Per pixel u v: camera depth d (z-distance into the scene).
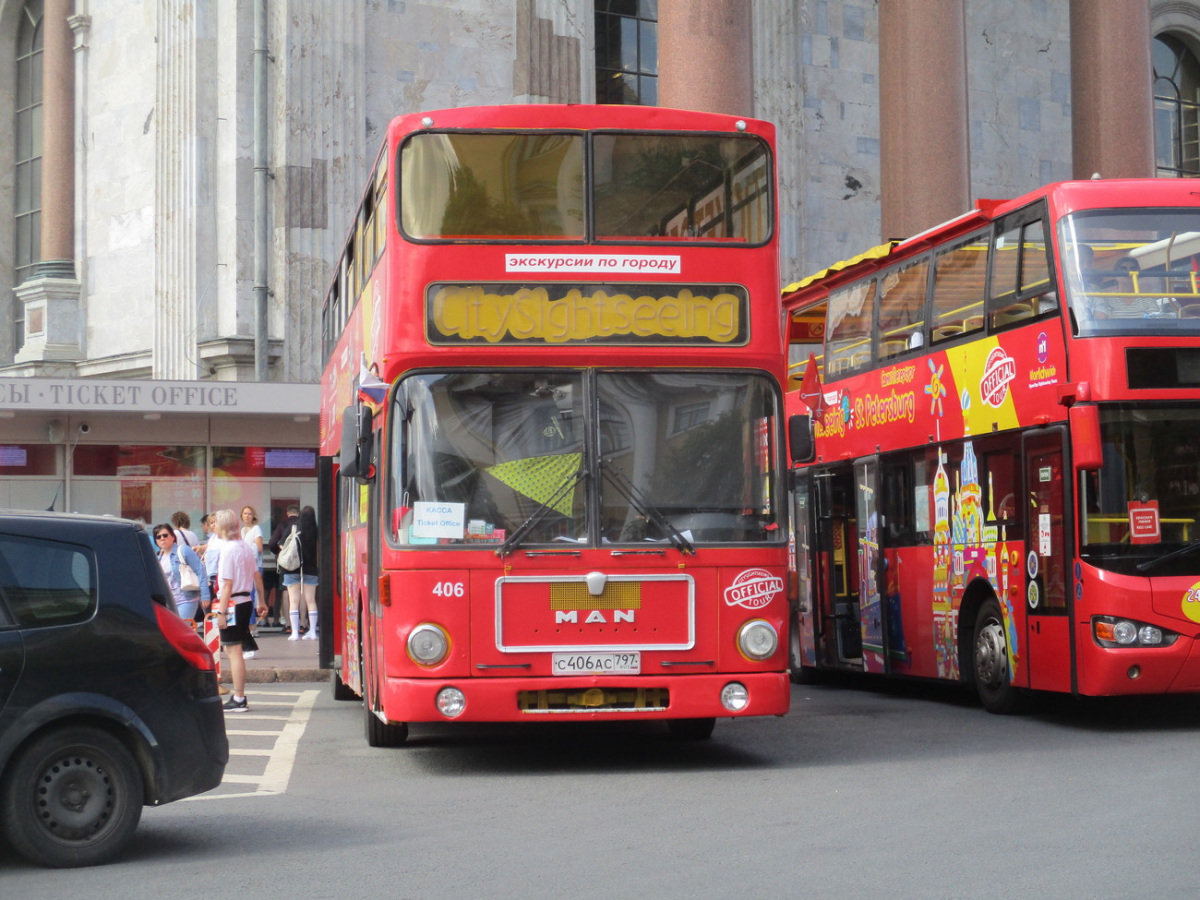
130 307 40.44
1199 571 14.38
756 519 12.26
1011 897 7.38
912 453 18.14
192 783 9.02
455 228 12.27
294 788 11.82
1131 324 14.49
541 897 7.62
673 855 8.67
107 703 8.79
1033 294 15.38
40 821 8.62
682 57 27.48
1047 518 15.09
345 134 34.50
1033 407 15.34
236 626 17.97
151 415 28.52
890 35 30.83
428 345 12.12
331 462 19.30
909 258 18.47
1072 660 14.65
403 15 35.50
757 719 16.62
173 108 36.03
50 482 28.42
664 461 12.21
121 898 7.81
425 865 8.54
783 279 40.06
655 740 14.70
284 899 7.71
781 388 12.46
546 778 12.12
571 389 12.21
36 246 44.62
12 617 8.63
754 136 12.67
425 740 15.01
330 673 22.05
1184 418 14.52
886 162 30.95
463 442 12.11
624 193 12.42
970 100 44.03
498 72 36.28
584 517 12.06
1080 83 34.19
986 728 15.26
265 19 34.41
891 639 18.75
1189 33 49.38
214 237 35.34
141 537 9.16
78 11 42.00
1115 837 8.91
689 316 12.34
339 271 18.14
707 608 12.09
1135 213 14.81
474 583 11.95
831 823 9.65
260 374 33.72
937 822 9.59
